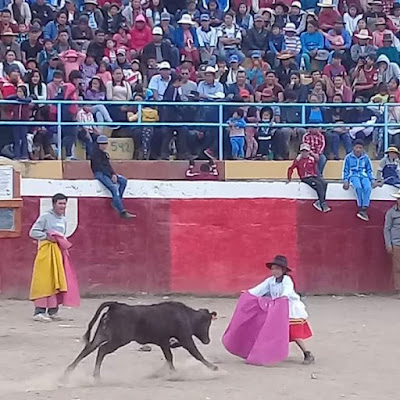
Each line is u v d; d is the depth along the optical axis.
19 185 25.67
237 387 14.12
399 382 14.80
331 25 32.41
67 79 28.23
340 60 30.94
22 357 16.75
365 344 18.70
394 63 30.98
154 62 29.64
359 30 32.06
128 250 26.33
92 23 31.08
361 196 27.06
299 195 26.98
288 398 13.34
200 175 27.20
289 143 28.30
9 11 29.67
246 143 27.94
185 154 27.69
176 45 30.64
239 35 31.64
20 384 14.41
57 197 21.55
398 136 28.81
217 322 21.80
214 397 13.30
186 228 26.56
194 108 27.72
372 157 29.00
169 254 26.50
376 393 13.87
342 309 24.38
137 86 28.38
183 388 13.99
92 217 26.11
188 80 28.50
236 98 28.39
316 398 13.38
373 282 27.39
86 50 29.69
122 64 29.28
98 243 26.17
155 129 27.55
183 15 31.16
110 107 28.06
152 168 27.06
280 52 30.73
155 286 26.45
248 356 16.45
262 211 26.81
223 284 26.67
